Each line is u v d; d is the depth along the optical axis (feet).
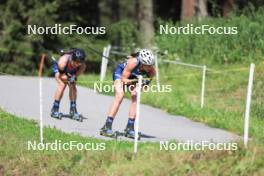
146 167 86.02
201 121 121.39
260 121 121.70
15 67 240.12
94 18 267.59
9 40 239.09
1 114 111.96
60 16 238.07
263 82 149.38
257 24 171.53
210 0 222.69
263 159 84.99
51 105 125.18
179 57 180.65
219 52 172.65
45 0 235.20
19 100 128.06
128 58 101.24
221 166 84.43
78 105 128.77
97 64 237.45
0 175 91.09
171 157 87.04
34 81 155.43
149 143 96.84
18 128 104.73
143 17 228.43
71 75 113.19
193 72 168.14
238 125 114.21
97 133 105.09
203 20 191.42
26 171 90.84
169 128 113.70
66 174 89.04
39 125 108.06
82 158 91.09
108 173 86.74
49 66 239.71
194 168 84.84
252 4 190.80
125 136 103.04
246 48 170.09
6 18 239.09
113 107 102.53
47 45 234.58
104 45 237.25
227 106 136.15
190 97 145.59
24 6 236.22
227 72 161.38
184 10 219.20
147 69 100.42
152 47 192.34
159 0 270.05
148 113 126.82
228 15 197.06
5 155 94.27
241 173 83.25
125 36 206.69
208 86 156.04
